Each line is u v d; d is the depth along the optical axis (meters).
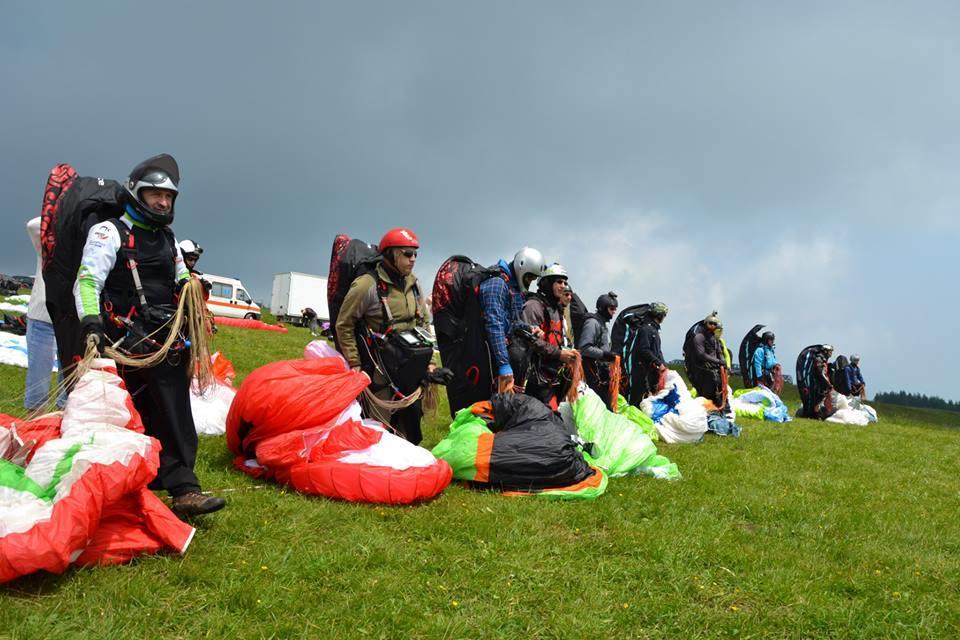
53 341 5.90
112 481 3.07
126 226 3.73
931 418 28.73
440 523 4.30
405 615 3.10
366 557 3.68
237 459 5.36
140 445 3.25
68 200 3.89
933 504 6.65
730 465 7.61
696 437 9.70
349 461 4.77
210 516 4.00
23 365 9.35
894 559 4.53
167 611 2.92
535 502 5.01
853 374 21.94
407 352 5.50
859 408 18.36
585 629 3.17
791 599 3.68
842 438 12.04
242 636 2.81
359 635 2.92
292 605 3.09
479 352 6.41
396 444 5.06
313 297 40.12
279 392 4.98
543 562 3.88
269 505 4.34
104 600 2.92
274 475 4.96
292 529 3.96
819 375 17.00
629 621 3.31
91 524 2.98
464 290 6.60
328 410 4.96
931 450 11.62
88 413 3.27
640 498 5.54
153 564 3.29
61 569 2.88
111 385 3.37
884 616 3.57
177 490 3.83
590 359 8.47
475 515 4.53
